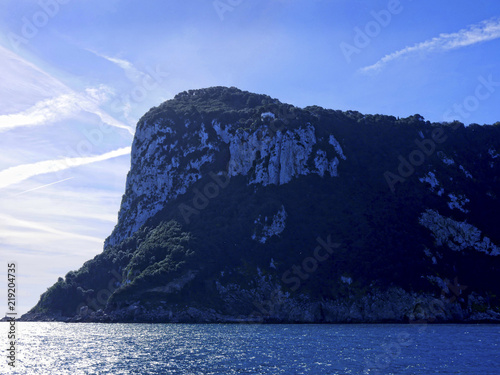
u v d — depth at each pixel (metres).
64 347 87.06
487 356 73.00
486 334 108.62
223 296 157.50
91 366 65.81
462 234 184.75
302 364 65.94
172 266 162.88
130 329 127.25
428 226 184.88
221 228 177.00
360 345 86.50
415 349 80.94
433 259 171.50
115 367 64.75
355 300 156.25
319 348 82.31
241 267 164.88
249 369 62.38
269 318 152.75
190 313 151.75
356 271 162.50
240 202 186.62
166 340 96.12
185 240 172.12
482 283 169.00
